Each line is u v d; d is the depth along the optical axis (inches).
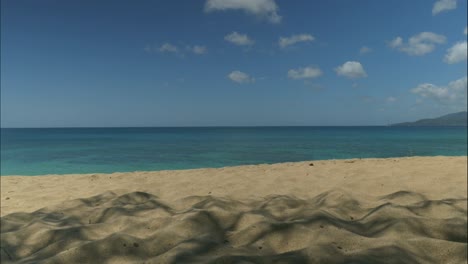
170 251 103.1
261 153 944.9
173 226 126.7
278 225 122.9
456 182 221.0
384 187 218.4
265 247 110.7
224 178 273.7
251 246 110.9
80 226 132.4
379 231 121.7
